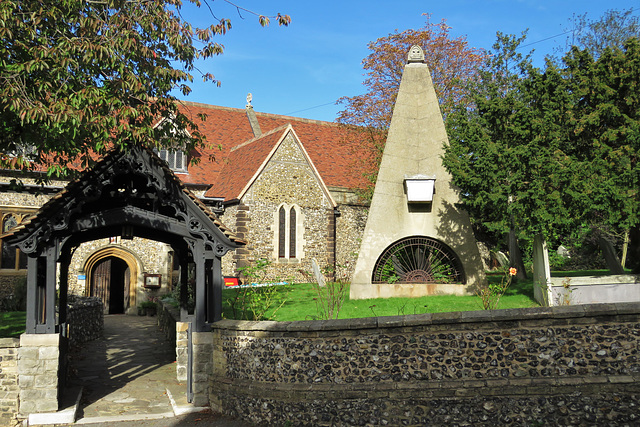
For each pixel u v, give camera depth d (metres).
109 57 10.01
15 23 9.66
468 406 7.82
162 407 9.82
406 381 8.12
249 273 14.57
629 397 7.44
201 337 9.88
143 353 14.84
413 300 12.91
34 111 8.70
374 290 13.60
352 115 25.47
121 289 29.19
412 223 13.79
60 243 9.27
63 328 10.74
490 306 11.41
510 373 7.89
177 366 11.67
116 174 9.34
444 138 14.02
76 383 11.38
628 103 11.68
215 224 9.95
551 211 11.12
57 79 9.96
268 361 8.88
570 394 7.57
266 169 23.95
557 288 11.45
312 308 12.59
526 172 11.40
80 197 9.09
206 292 10.56
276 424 8.51
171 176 9.66
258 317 11.05
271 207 23.95
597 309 7.70
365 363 8.30
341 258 26.31
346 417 8.16
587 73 12.21
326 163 29.03
